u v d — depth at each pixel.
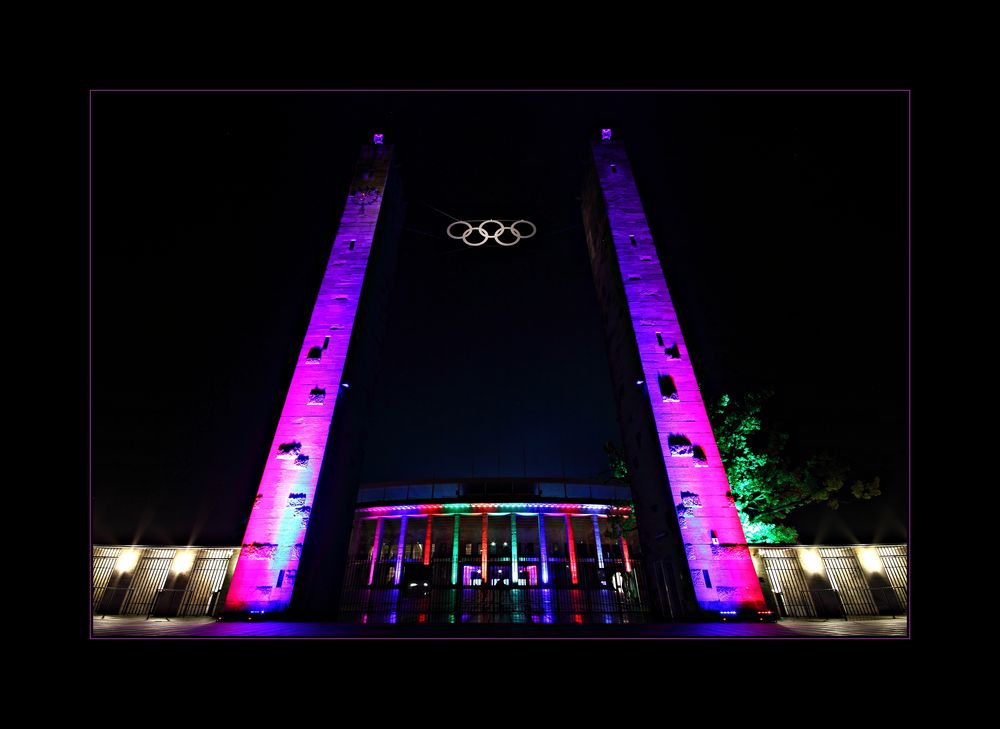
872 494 26.08
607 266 31.20
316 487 23.00
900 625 18.61
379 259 31.17
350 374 26.20
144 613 27.42
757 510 25.89
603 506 54.81
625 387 28.17
